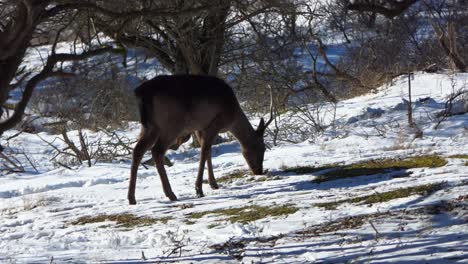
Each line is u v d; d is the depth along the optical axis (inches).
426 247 876.0
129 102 2950.3
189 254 990.4
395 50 3464.6
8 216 1482.5
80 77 2839.6
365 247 911.0
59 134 2746.1
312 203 1253.1
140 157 1485.0
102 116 2832.2
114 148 2309.3
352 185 1403.8
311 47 3796.8
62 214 1445.6
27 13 648.4
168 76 1512.1
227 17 2628.0
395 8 1024.2
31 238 1232.2
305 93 2925.7
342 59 3523.6
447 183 1240.8
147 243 1103.6
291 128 2285.9
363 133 2113.7
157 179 1793.8
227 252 980.6
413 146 1803.6
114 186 1740.9
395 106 2356.1
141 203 1488.7
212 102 1526.8
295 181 1518.2
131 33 2139.5
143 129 1497.3
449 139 1875.0
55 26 1234.0
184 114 1502.2
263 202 1327.5
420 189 1224.2
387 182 1362.0
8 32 655.1
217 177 1701.5
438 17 3464.6
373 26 3597.4
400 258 839.7
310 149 1957.4
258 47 2628.0
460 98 2321.6
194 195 1521.9
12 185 1884.8
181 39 2269.9
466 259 807.7
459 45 3292.3
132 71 3048.7
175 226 1218.6
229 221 1206.9
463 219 991.0
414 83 2765.7
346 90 3063.5
